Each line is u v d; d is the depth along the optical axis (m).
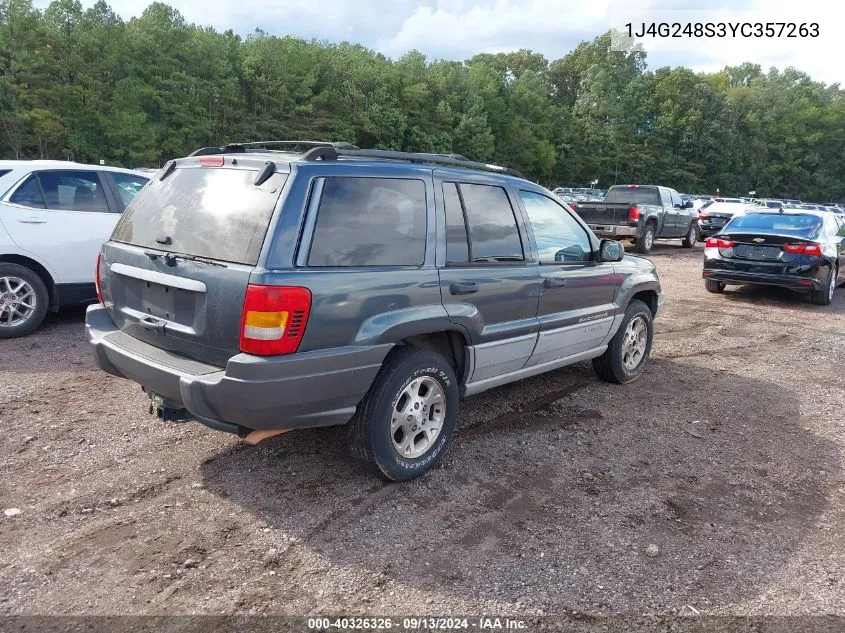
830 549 3.38
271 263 3.14
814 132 101.12
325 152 3.49
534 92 78.62
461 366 4.20
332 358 3.31
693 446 4.68
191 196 3.65
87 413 4.78
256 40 64.44
